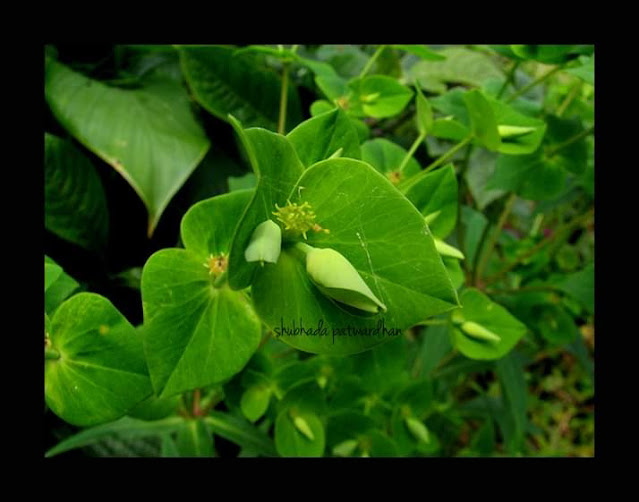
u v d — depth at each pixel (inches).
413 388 5.7
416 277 3.2
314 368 5.4
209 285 3.7
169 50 7.0
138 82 6.9
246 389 5.0
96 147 6.0
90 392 3.7
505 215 7.2
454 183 4.6
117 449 6.8
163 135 6.4
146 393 3.7
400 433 5.8
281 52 5.7
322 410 5.0
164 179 6.2
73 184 6.3
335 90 5.9
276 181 3.2
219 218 3.7
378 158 5.4
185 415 5.5
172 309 3.6
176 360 3.6
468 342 5.1
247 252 3.0
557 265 9.1
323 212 3.3
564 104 7.1
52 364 3.7
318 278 3.2
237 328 3.8
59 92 6.2
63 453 6.6
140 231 7.0
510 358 6.7
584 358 7.7
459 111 6.1
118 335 3.7
